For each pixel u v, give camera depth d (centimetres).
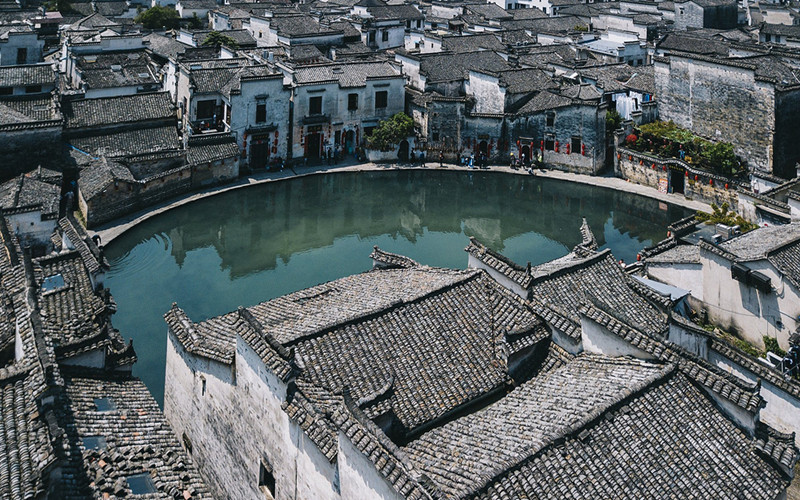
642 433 2233
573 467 2089
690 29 11825
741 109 7231
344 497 2181
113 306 3359
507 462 2059
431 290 3059
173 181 6806
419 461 2248
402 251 5975
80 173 6512
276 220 6594
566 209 7025
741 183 6688
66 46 9194
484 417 2470
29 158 6394
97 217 6078
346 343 2769
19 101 7150
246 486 2747
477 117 8112
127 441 2564
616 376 2514
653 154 7631
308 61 9294
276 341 2512
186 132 7394
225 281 5359
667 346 2519
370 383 2647
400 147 8288
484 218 6788
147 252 5803
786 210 5188
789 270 3891
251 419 2658
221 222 6488
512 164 8069
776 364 3712
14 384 2409
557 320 2898
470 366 2802
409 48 11269
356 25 11144
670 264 4438
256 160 7756
